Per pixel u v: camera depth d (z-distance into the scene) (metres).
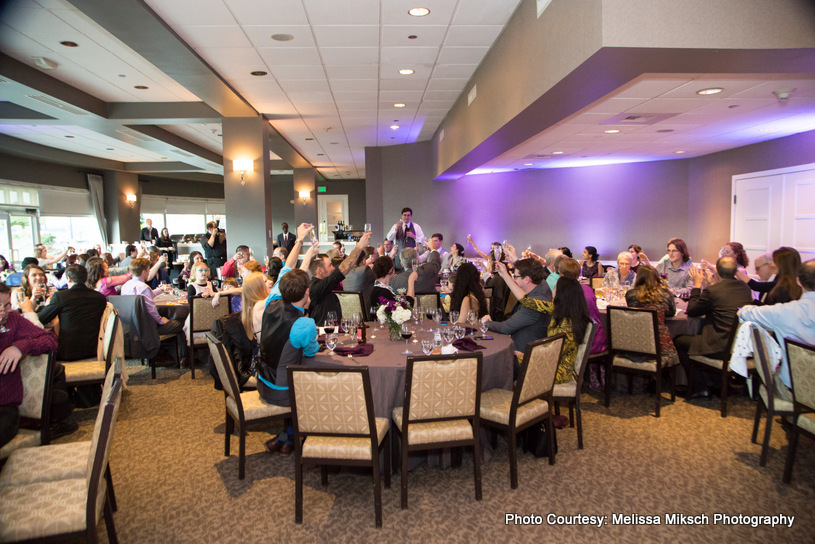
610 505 2.65
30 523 1.88
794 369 2.76
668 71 3.59
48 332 2.95
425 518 2.55
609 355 4.09
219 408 4.20
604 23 3.02
